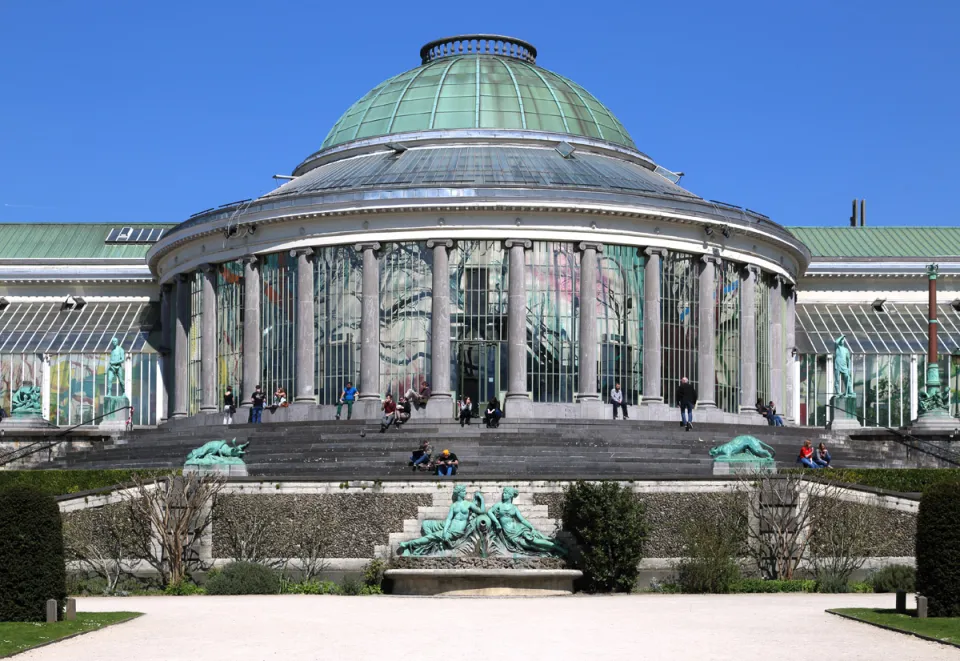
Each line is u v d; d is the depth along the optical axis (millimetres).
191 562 46719
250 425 61469
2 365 81812
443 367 66375
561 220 67750
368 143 75250
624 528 44375
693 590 43906
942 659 27312
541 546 45125
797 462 57375
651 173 77312
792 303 80375
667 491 47250
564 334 67500
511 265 67125
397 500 46969
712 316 70750
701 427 62031
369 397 66875
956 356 83375
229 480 47531
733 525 46375
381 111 76625
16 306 86500
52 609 32562
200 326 73750
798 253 78062
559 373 67250
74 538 46406
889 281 88625
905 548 46562
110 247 91500
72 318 85312
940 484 33062
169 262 77375
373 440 57031
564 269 67875
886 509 46844
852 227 95312
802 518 46594
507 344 67000
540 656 28016
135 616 34562
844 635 30625
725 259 72000
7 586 32531
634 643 29688
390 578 44219
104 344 82875
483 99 75562
